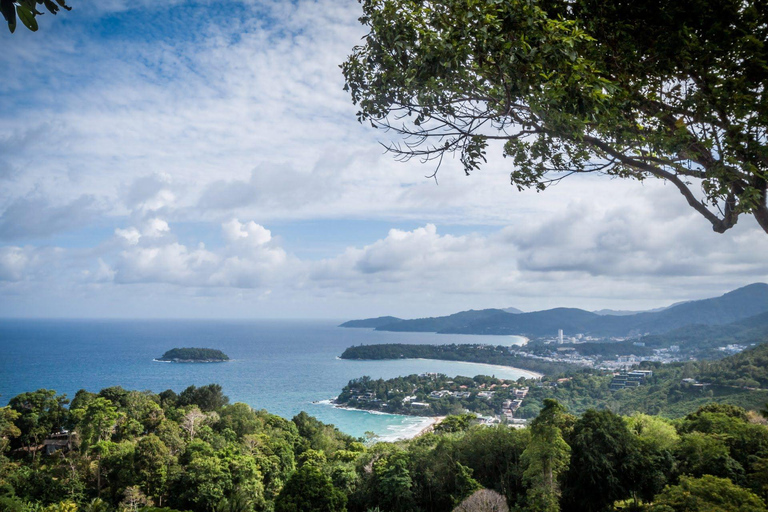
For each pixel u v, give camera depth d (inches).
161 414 3253.0
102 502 1909.4
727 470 1299.2
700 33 255.8
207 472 2058.3
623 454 1384.1
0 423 2746.1
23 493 2076.8
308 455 2871.6
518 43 231.8
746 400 4033.0
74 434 2792.8
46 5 144.4
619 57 267.7
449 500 1633.9
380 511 1739.7
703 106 251.8
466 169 322.0
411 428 6569.9
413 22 261.6
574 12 274.1
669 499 974.4
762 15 244.2
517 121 292.8
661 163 275.9
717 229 285.7
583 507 1371.8
